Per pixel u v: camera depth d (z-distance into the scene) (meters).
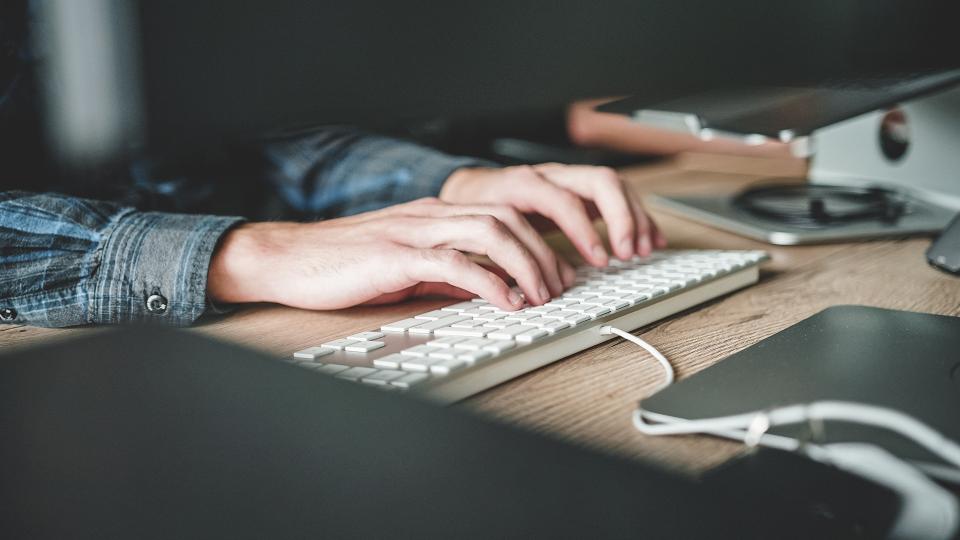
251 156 0.98
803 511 0.31
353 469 0.27
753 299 0.66
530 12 0.63
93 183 0.42
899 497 0.32
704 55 0.80
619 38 0.71
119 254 0.60
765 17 0.85
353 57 0.51
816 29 0.89
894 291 0.67
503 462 0.29
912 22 0.92
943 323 0.54
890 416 0.36
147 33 0.40
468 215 0.62
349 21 0.50
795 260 0.79
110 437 0.28
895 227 0.86
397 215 0.67
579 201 0.74
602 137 1.57
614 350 0.54
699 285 0.64
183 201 0.84
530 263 0.59
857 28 0.90
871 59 0.93
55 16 0.38
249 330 0.59
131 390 0.33
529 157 1.45
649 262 0.72
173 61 0.41
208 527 0.23
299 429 0.30
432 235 0.62
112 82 0.40
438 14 0.56
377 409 0.32
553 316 0.54
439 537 0.24
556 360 0.52
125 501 0.24
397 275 0.59
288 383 0.34
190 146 0.43
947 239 0.73
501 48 0.61
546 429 0.41
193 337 0.40
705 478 0.34
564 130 1.68
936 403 0.41
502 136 1.54
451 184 0.89
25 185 0.39
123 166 0.41
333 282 0.61
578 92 0.68
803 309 0.63
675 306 0.62
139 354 0.37
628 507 0.28
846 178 1.07
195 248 0.61
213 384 0.34
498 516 0.26
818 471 0.35
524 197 0.76
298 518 0.24
